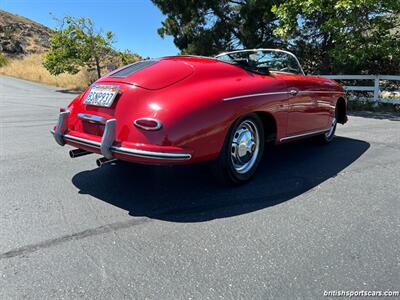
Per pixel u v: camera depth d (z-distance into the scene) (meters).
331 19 10.97
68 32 22.67
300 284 2.04
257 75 3.82
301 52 13.86
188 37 18.34
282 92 3.85
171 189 3.55
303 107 4.27
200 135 2.98
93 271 2.17
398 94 11.97
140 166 4.32
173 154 2.85
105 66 24.42
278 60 4.79
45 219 2.87
